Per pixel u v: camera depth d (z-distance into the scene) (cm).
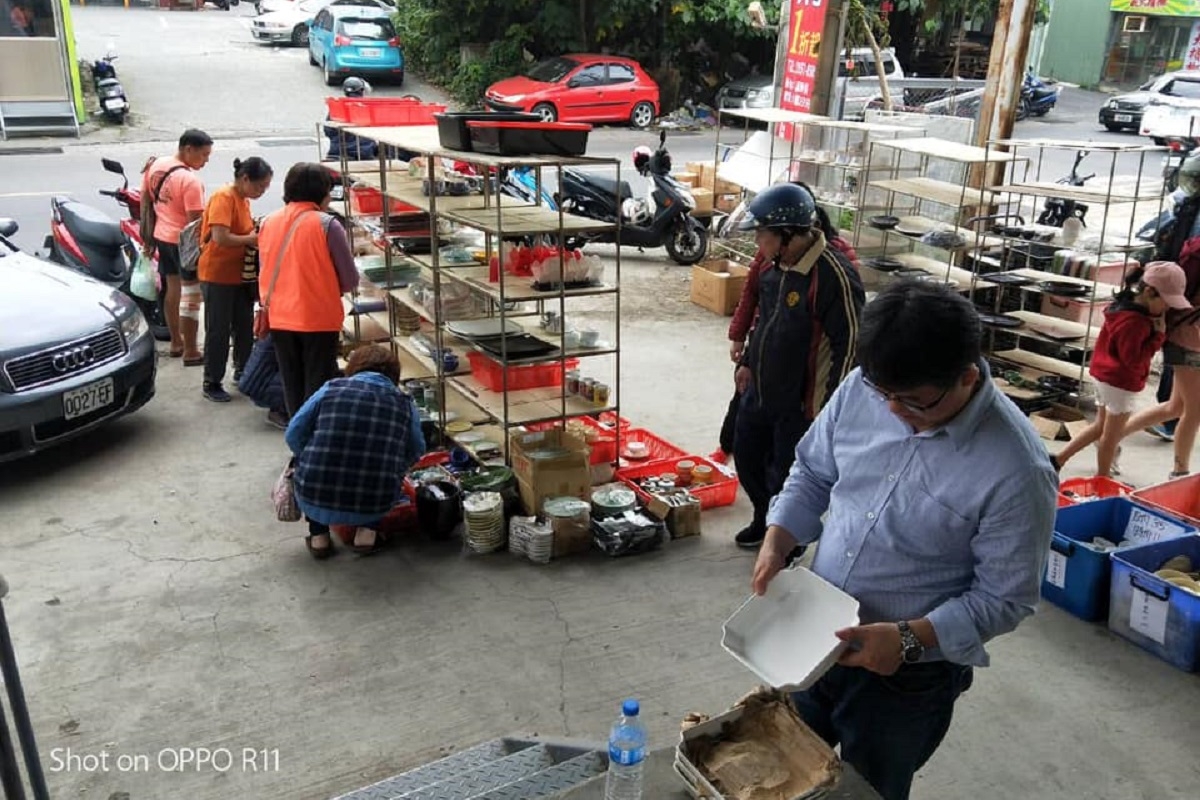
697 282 795
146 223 606
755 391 373
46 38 1390
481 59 1938
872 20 1334
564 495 412
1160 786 276
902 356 152
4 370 432
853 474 185
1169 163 686
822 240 347
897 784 197
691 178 1001
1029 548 165
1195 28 2514
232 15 2811
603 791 180
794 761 181
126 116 1566
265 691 312
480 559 398
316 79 1936
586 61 1769
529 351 429
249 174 522
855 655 173
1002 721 303
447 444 493
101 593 365
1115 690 319
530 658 332
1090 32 2750
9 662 172
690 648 339
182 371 617
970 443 168
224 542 407
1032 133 1923
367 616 354
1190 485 414
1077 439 476
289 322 461
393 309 549
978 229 624
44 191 1090
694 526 420
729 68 2109
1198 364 438
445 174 529
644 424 546
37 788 181
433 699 309
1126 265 554
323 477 376
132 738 289
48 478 463
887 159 713
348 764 280
